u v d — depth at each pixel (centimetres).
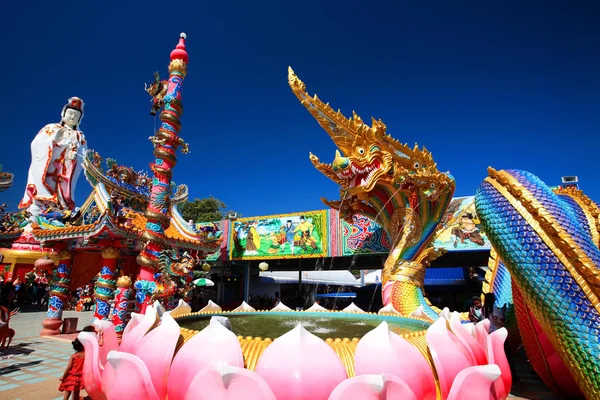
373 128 1043
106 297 1354
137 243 1492
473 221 1463
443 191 1062
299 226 1853
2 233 2562
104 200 1405
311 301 2633
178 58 1427
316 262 2198
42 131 2961
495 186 559
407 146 1066
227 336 305
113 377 315
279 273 2759
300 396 267
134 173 1611
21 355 1069
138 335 368
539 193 507
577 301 445
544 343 621
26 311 2245
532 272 479
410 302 970
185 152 1402
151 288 1241
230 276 2575
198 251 1636
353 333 459
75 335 1388
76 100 3152
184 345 312
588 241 470
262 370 282
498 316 880
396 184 1030
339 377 279
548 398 706
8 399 701
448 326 375
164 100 1372
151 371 314
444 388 308
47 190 2897
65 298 1466
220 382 268
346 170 1066
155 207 1305
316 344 290
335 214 1772
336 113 1071
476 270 2311
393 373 285
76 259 1562
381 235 1628
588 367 425
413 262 1034
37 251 2642
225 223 2084
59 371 898
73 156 3028
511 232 508
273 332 466
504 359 374
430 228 1059
